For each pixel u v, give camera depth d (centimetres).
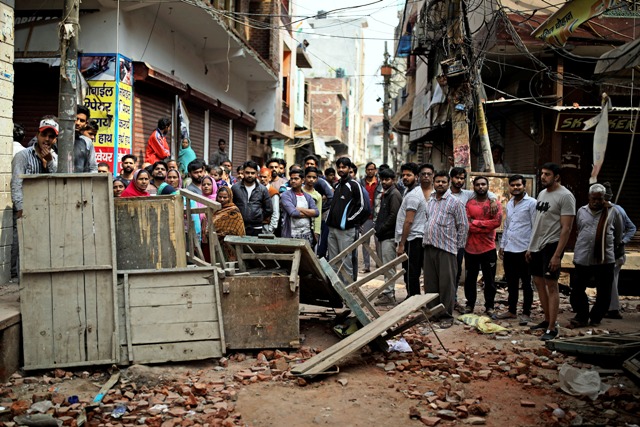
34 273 526
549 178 696
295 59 2845
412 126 2598
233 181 1289
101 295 539
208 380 505
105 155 1063
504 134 1636
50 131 647
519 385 511
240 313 581
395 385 503
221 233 749
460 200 788
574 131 1321
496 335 691
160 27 1277
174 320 553
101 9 1064
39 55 1050
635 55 814
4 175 684
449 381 517
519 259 796
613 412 442
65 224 541
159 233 586
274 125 2242
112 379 502
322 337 657
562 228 677
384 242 912
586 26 1222
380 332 540
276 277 591
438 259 755
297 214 893
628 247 1323
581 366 565
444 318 754
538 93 1363
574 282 795
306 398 466
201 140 1638
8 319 497
